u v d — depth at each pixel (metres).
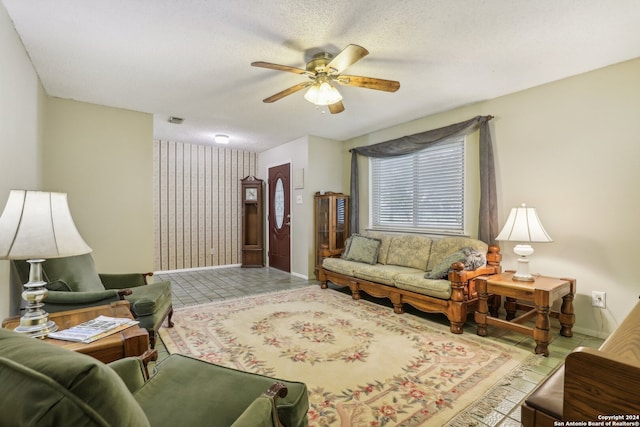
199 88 3.16
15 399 0.55
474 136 3.68
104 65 2.65
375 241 4.35
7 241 1.36
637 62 2.56
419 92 3.29
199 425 1.03
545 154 3.08
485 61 2.61
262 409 0.94
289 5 1.89
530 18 2.02
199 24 2.08
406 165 4.52
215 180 6.26
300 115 4.07
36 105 2.83
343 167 5.59
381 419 1.68
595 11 1.95
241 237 6.53
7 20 1.95
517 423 1.65
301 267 5.42
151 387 1.22
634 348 0.97
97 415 0.56
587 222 2.83
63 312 1.89
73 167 3.46
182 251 5.93
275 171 6.16
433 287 3.05
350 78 2.46
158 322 2.54
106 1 1.84
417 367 2.24
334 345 2.61
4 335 0.71
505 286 2.66
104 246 3.64
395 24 2.09
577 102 2.88
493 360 2.35
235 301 3.89
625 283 2.63
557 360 2.34
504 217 3.39
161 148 5.66
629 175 2.61
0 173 1.87
